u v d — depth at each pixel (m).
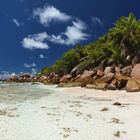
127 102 19.69
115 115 14.03
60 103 19.42
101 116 13.78
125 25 54.03
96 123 12.11
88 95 26.44
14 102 19.64
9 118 13.18
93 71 47.94
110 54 52.97
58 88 41.53
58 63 78.31
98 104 18.64
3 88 39.50
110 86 32.88
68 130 10.86
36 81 84.06
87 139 9.61
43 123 12.15
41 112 15.06
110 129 10.98
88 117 13.54
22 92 30.92
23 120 12.77
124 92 28.95
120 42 52.66
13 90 34.72
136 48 46.88
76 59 72.06
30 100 21.34
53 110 15.84
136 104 18.39
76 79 49.84
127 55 47.28
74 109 16.25
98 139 9.60
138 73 35.25
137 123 12.04
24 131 10.70
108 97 23.91
